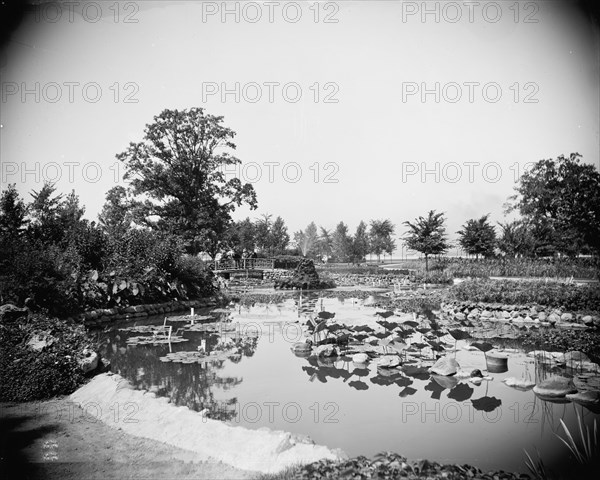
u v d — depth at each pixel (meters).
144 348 9.31
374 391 6.19
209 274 20.86
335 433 4.67
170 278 17.08
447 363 7.08
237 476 3.53
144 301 15.24
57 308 11.49
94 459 3.91
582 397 5.55
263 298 20.17
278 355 8.53
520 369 7.14
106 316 13.12
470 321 12.25
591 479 3.46
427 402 5.66
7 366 6.09
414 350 8.67
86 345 7.44
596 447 4.03
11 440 4.40
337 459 3.75
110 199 29.47
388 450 4.23
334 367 7.56
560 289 13.74
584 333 9.98
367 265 45.41
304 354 8.59
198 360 8.04
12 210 14.65
